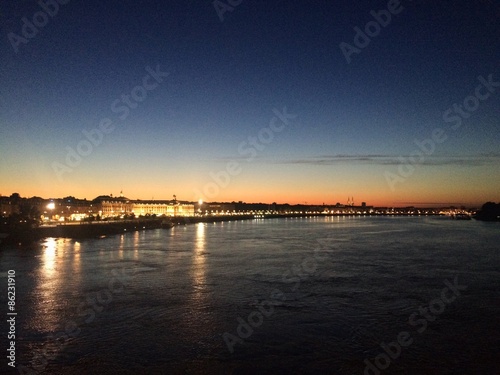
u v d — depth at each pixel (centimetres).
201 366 2041
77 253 6531
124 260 5650
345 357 2150
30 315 2839
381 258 5669
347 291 3566
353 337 2420
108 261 5538
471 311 2931
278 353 2198
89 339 2383
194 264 5250
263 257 5984
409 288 3678
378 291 3559
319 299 3288
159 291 3594
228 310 2975
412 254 6103
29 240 8531
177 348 2258
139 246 7831
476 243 7850
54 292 3541
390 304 3123
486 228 13838
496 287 3706
